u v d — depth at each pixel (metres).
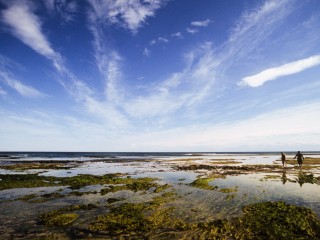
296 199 18.62
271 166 48.19
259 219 13.77
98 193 22.19
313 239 11.14
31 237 11.91
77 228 13.07
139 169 46.03
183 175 35.19
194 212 15.67
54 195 21.34
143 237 11.77
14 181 28.83
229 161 70.94
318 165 49.22
